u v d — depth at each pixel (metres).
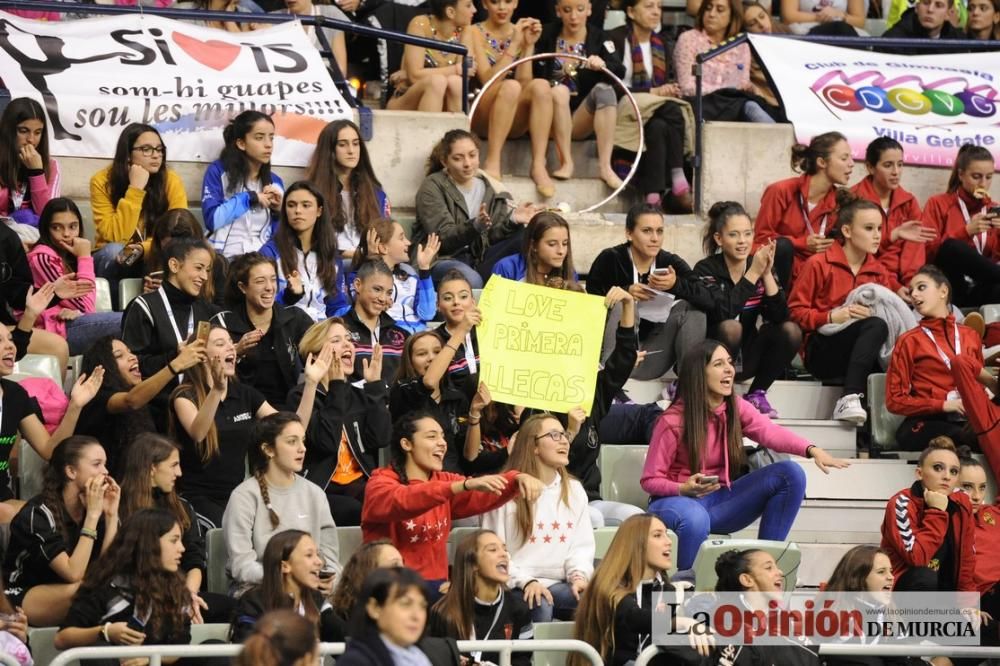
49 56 22.58
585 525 17.03
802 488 18.17
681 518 17.66
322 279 20.52
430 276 21.09
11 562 15.53
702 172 25.11
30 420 16.91
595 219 24.12
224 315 18.58
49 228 20.16
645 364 20.67
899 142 25.34
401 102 24.95
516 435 17.06
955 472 18.08
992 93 26.38
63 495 15.64
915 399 20.27
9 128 20.95
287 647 10.83
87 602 14.62
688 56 26.05
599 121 25.22
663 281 19.61
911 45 26.16
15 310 19.33
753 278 20.50
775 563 15.76
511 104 24.50
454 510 16.66
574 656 15.22
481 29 25.52
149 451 15.88
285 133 23.11
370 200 22.14
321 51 24.47
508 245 22.08
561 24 25.95
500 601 15.26
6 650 13.98
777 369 20.64
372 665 11.70
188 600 14.80
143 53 23.05
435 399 18.09
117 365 17.52
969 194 23.95
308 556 14.52
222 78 23.19
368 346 19.22
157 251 20.38
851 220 21.67
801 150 24.80
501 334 18.55
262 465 16.17
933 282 20.73
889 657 15.86
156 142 21.33
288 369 18.67
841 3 29.47
